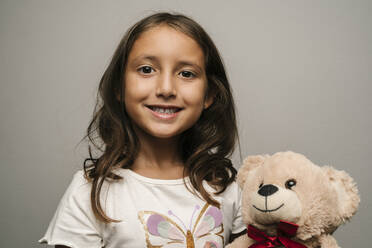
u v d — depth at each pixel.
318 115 1.59
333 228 0.81
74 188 1.02
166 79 0.96
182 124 1.00
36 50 1.60
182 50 0.98
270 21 1.59
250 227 0.85
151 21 1.01
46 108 1.61
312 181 0.79
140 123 1.00
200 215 1.03
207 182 1.11
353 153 1.58
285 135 1.60
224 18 1.60
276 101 1.60
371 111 1.58
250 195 0.83
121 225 0.97
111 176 1.03
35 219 1.61
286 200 0.76
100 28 1.60
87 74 1.60
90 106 1.60
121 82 1.05
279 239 0.79
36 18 1.60
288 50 1.59
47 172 1.61
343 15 1.57
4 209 1.61
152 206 1.01
